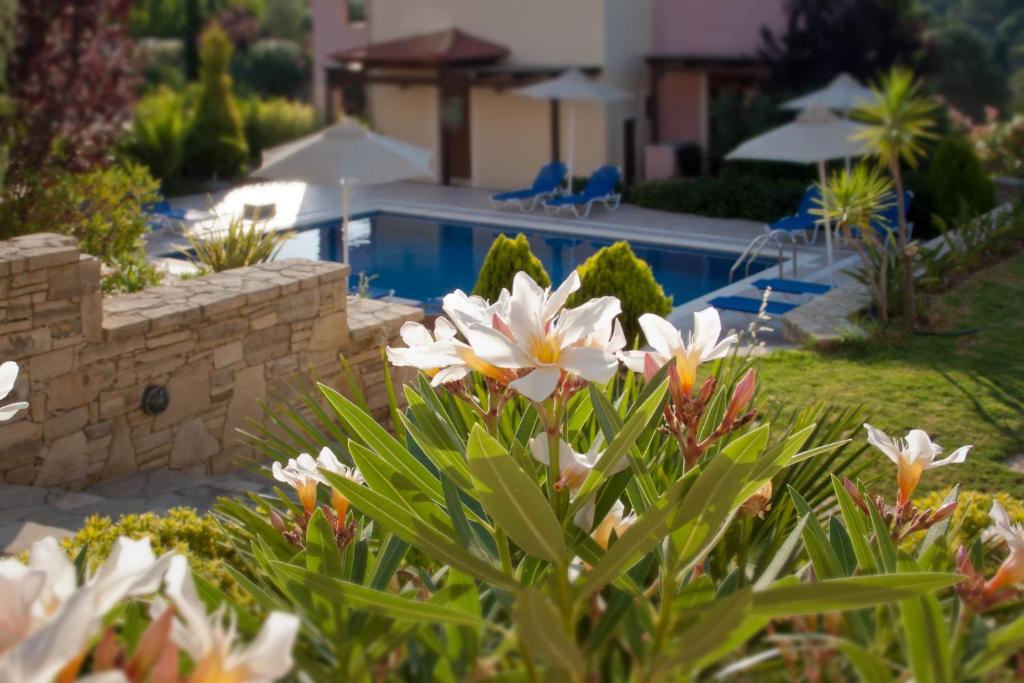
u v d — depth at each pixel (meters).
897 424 7.43
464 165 21.33
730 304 11.02
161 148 19.36
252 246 9.78
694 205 17.36
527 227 17.08
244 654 0.96
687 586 1.50
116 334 6.51
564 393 1.55
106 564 1.09
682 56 20.08
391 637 1.38
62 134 15.58
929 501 3.98
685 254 15.52
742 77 19.78
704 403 1.70
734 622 1.15
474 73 19.77
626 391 2.22
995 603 1.62
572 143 18.31
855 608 1.29
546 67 20.19
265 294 7.31
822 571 1.67
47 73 15.77
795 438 1.59
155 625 0.98
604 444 1.83
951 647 1.32
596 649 1.40
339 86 22.61
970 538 3.64
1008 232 12.58
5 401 6.03
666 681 1.21
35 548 1.13
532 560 1.74
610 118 19.77
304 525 2.20
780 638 1.19
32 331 6.11
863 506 1.98
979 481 6.48
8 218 9.09
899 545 1.95
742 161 18.53
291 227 17.17
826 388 8.27
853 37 18.19
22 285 6.01
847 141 13.53
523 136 20.39
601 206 18.20
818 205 13.34
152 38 38.16
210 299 7.07
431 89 21.19
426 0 21.41
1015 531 1.59
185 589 1.03
